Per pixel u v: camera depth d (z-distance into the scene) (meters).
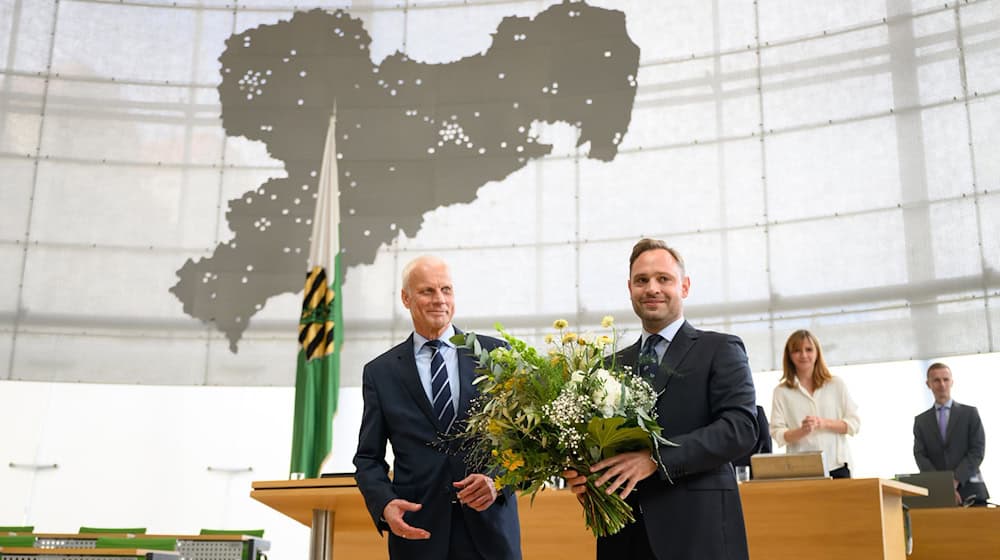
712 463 2.41
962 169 9.32
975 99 9.38
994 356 8.95
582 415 2.37
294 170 11.41
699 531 2.43
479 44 11.52
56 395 11.34
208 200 11.36
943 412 6.85
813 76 10.28
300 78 11.66
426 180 11.23
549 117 11.17
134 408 11.37
